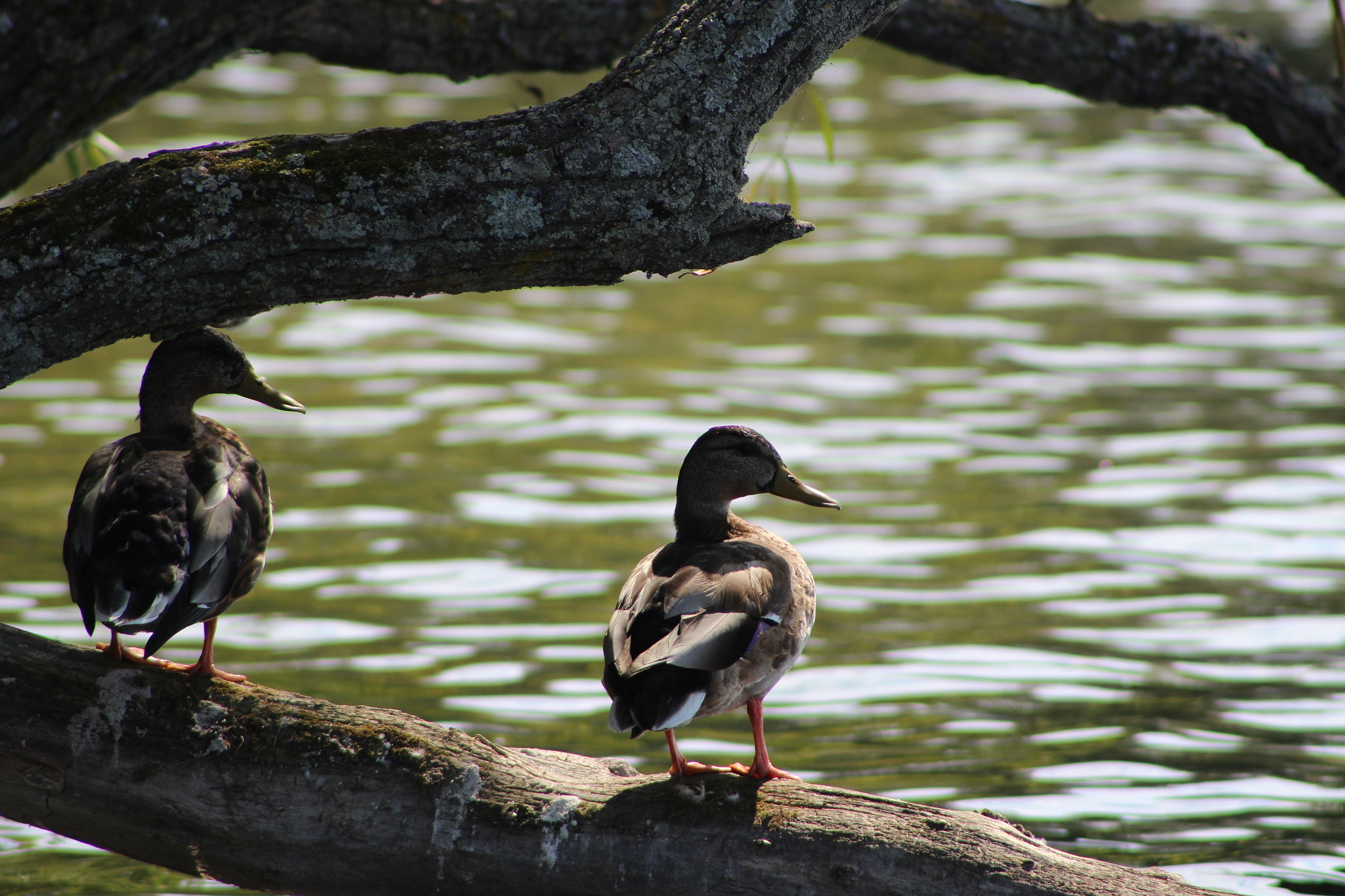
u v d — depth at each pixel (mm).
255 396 8555
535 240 6680
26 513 15266
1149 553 14789
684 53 6797
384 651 12516
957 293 24953
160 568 7246
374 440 18062
